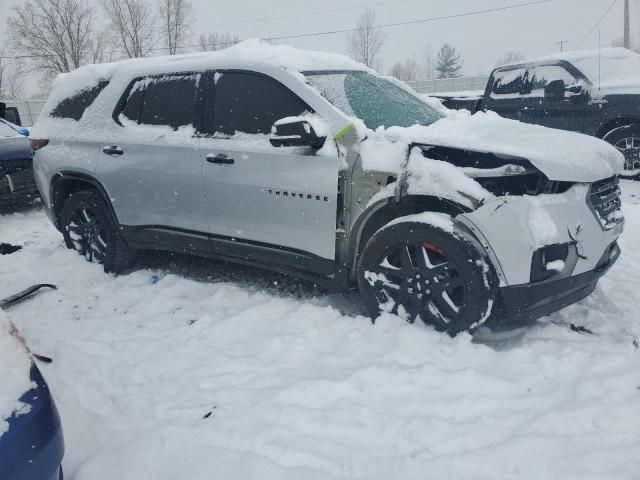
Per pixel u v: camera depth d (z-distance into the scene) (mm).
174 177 3828
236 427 2389
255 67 3512
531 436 2227
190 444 2291
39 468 1635
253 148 3406
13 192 6555
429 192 2850
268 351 3051
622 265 4176
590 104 7406
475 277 2740
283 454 2217
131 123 4184
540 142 2910
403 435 2303
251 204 3477
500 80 8633
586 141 3100
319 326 3283
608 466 2066
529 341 3018
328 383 2643
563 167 2711
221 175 3566
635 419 2305
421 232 2859
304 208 3238
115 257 4484
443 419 2385
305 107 3289
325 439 2301
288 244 3406
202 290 4055
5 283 4430
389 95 3863
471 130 3133
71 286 4301
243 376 2809
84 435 2418
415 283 2973
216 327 3367
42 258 4996
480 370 2738
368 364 2824
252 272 4410
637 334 3051
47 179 4707
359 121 3156
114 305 3898
